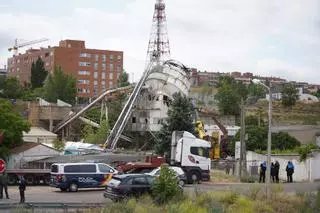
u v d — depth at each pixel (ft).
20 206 82.43
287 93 556.51
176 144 155.02
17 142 196.85
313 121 475.72
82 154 182.91
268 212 91.50
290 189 129.18
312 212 93.09
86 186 132.98
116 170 139.74
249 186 131.95
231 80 643.45
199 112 358.64
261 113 446.60
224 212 87.86
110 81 590.14
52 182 133.18
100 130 293.43
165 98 321.32
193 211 84.07
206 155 153.07
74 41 579.07
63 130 338.34
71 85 472.85
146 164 148.46
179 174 138.51
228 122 389.19
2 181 112.88
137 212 83.15
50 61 577.02
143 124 326.44
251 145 268.82
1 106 194.90
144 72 313.32
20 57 650.84
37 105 350.84
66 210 83.71
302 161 171.73
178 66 329.11
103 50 588.50
